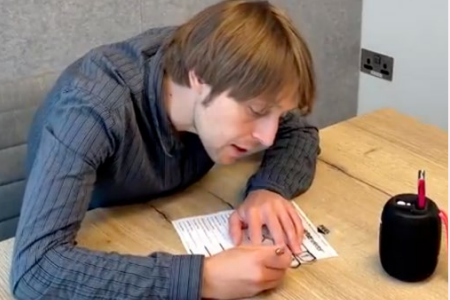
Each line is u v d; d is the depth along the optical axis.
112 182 1.23
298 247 1.15
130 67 1.21
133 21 2.31
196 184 1.37
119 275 1.03
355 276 1.08
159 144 1.25
